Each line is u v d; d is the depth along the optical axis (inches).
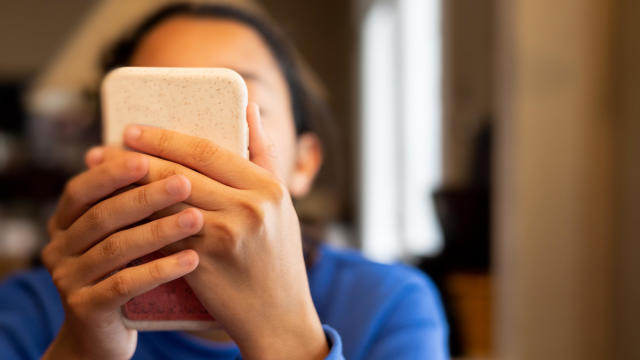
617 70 49.0
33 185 136.2
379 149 130.6
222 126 18.9
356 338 26.1
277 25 31.7
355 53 158.2
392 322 26.4
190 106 19.0
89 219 18.6
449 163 78.6
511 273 52.1
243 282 18.6
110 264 18.5
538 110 50.9
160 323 19.3
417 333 26.1
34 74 159.0
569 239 50.9
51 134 141.9
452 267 67.1
